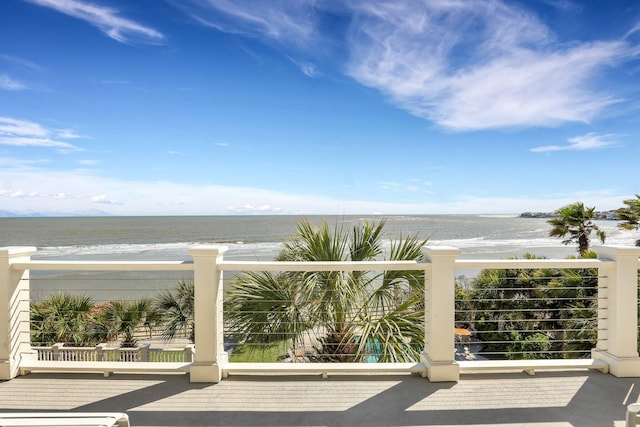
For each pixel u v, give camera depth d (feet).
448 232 154.10
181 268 9.19
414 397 8.30
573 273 21.54
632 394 8.43
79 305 28.99
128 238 139.44
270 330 12.93
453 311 9.18
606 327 9.82
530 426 7.15
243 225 191.21
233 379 9.16
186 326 30.91
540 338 25.36
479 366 9.35
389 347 12.02
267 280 13.17
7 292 9.16
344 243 14.87
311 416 7.54
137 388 8.70
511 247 109.60
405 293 13.48
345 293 12.71
